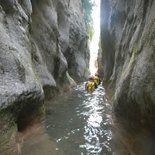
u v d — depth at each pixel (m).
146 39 4.96
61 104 11.27
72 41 21.64
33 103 6.49
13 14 7.34
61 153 5.48
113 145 6.06
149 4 5.62
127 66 6.92
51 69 11.98
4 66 5.29
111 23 12.80
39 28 11.30
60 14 17.33
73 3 25.36
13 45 6.19
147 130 4.73
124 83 6.03
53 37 12.83
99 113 9.47
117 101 6.92
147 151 4.60
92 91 15.70
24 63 6.43
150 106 4.25
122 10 10.57
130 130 5.88
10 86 5.11
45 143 5.93
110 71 14.60
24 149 5.32
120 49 9.83
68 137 6.67
